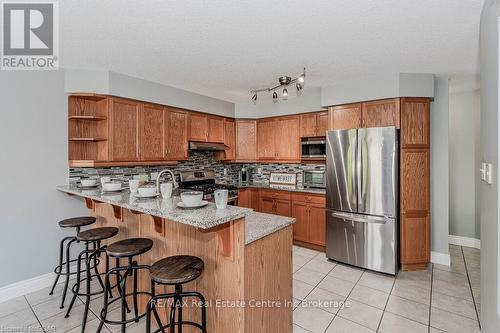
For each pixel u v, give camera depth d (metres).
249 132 4.87
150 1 1.68
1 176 2.53
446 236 3.34
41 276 2.76
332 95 3.55
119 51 2.46
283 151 4.57
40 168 2.77
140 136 3.33
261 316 1.69
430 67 2.90
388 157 3.03
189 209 1.61
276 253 1.83
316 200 3.92
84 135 3.11
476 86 3.70
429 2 1.69
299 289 2.76
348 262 3.34
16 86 2.61
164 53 2.51
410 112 3.12
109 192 2.46
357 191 3.24
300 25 1.98
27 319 2.23
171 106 3.69
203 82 3.46
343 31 2.07
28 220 2.69
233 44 2.30
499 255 1.36
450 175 4.13
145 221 2.25
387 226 3.05
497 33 1.37
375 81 3.19
